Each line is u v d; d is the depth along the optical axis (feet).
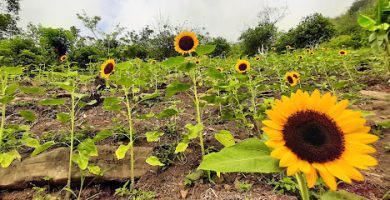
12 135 10.04
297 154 2.93
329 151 2.94
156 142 10.59
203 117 13.28
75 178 8.52
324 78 21.16
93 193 8.41
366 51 28.78
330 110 3.19
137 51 69.77
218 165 3.13
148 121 12.96
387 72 19.02
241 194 7.17
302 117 3.13
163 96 17.26
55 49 55.16
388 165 8.30
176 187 8.00
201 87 20.07
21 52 39.19
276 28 101.09
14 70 9.01
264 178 7.86
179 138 10.87
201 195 7.45
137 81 8.84
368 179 7.57
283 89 14.75
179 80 21.65
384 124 8.20
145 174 8.80
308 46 59.77
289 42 86.74
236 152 3.28
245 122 10.19
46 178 8.36
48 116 14.03
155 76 19.79
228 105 13.23
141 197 7.70
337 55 24.21
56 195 8.23
